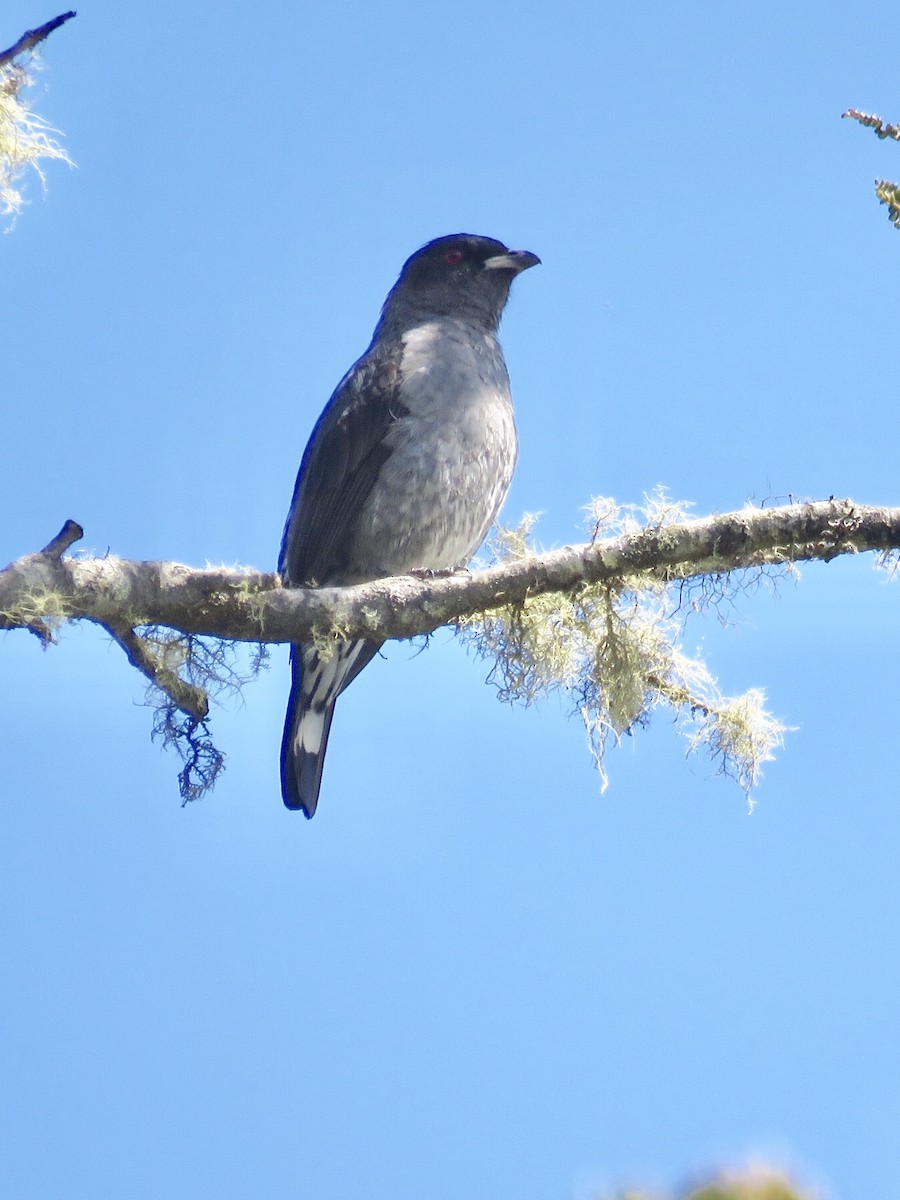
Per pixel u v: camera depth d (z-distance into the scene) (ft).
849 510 31.09
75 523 25.54
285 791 41.01
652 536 31.19
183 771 29.17
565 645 33.60
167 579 27.07
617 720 33.01
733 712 34.58
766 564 31.65
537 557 31.17
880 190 26.14
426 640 33.83
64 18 27.30
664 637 33.68
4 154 28.71
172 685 28.60
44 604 25.03
